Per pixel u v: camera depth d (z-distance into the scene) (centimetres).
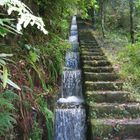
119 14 1144
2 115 187
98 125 364
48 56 385
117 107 409
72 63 689
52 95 387
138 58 601
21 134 260
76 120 431
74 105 475
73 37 976
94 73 523
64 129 425
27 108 269
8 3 146
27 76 297
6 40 285
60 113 429
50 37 416
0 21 155
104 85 482
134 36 862
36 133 289
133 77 523
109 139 356
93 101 440
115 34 1041
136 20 998
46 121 317
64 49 457
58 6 420
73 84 577
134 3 917
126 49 730
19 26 143
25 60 299
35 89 315
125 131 366
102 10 1034
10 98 208
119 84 483
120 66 608
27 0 335
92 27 1120
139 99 444
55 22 436
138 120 388
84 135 423
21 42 315
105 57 627
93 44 787
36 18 148
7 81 155
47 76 376
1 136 227
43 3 390
